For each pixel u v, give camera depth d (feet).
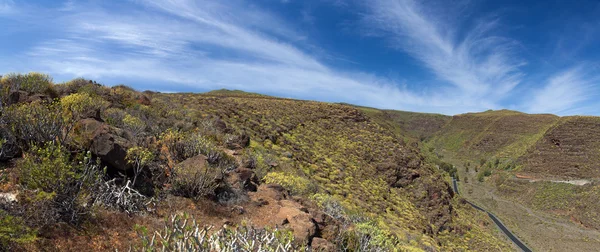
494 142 504.43
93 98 39.24
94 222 19.16
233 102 153.58
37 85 39.24
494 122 566.36
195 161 30.48
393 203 115.34
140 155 24.86
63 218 18.33
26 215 16.89
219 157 36.65
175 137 35.37
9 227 14.48
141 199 23.26
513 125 526.16
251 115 134.92
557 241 198.70
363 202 87.76
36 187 18.26
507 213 257.14
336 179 100.07
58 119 24.21
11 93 31.58
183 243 12.60
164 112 54.80
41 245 15.89
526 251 166.61
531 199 294.46
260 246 13.84
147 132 37.17
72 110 29.86
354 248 26.21
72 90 45.14
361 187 107.65
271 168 53.26
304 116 180.55
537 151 375.25
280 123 146.92
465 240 128.88
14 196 18.25
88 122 26.68
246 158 46.09
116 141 24.90
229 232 14.65
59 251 16.03
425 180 155.33
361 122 207.92
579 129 373.81
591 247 191.21
